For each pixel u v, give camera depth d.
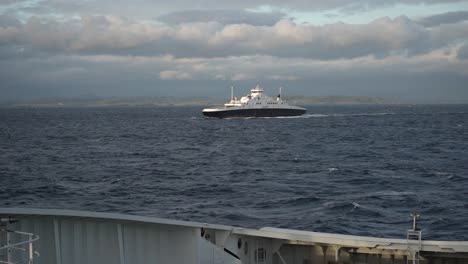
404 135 139.62
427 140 122.44
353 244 13.33
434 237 31.42
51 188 52.28
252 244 13.94
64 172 66.50
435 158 83.75
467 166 72.06
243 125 191.12
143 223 12.44
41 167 72.25
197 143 119.06
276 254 14.28
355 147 105.81
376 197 45.84
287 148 104.69
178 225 12.34
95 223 12.70
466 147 104.19
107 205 42.91
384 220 36.22
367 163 76.50
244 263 13.75
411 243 13.01
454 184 55.03
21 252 12.58
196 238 12.47
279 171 67.25
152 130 170.38
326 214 38.09
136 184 55.44
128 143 119.31
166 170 69.12
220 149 103.69
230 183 55.97
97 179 59.66
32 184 55.03
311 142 119.19
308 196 46.00
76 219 12.72
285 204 42.41
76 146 110.25
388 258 13.95
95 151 98.94
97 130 171.75
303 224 34.94
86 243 12.74
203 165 75.31
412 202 43.19
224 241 13.20
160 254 12.70
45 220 12.78
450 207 40.78
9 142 119.19
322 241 13.49
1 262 11.45
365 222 35.56
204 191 50.22
